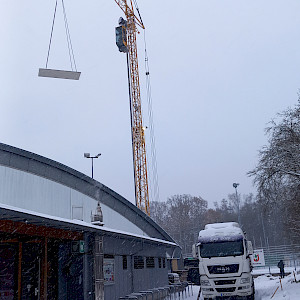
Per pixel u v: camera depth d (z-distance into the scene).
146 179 69.75
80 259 17.22
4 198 16.27
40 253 16.38
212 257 21.14
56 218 13.06
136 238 20.38
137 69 77.06
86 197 21.92
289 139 24.06
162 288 24.27
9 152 16.98
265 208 25.95
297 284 24.70
